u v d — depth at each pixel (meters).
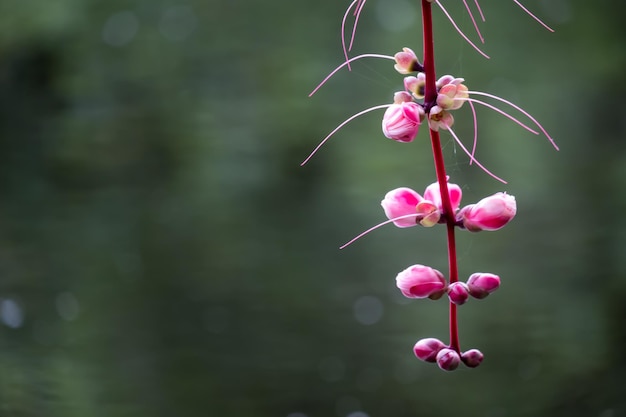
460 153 4.38
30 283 2.69
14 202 3.68
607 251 2.94
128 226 3.37
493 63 5.83
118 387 1.94
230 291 2.64
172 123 4.99
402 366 2.12
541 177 4.16
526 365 2.08
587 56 6.23
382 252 3.09
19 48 5.67
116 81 5.71
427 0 1.03
